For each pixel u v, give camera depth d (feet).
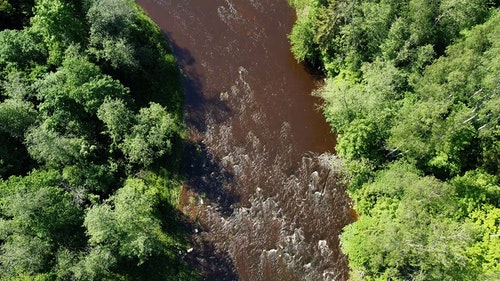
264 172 210.18
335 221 199.31
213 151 215.10
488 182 181.47
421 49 196.95
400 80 202.90
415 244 160.35
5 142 182.80
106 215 165.99
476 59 176.86
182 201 200.75
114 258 166.40
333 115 208.33
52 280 157.99
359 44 218.59
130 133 196.75
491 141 186.80
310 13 230.07
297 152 216.13
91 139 196.65
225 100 229.66
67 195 171.32
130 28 224.12
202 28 251.19
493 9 201.98
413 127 181.68
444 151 185.06
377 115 194.80
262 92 232.73
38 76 195.93
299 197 204.44
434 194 167.94
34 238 160.86
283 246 192.75
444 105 179.32
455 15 193.98
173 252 187.21
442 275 159.02
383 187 186.80
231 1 261.03
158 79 227.40
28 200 158.10
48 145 176.45
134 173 200.03
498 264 161.89
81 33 207.62
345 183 206.69
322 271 188.14
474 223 171.73
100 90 192.95
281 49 246.88
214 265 187.62
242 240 193.57
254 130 221.46
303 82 237.04
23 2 219.82
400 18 199.21
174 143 213.87
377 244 167.73
